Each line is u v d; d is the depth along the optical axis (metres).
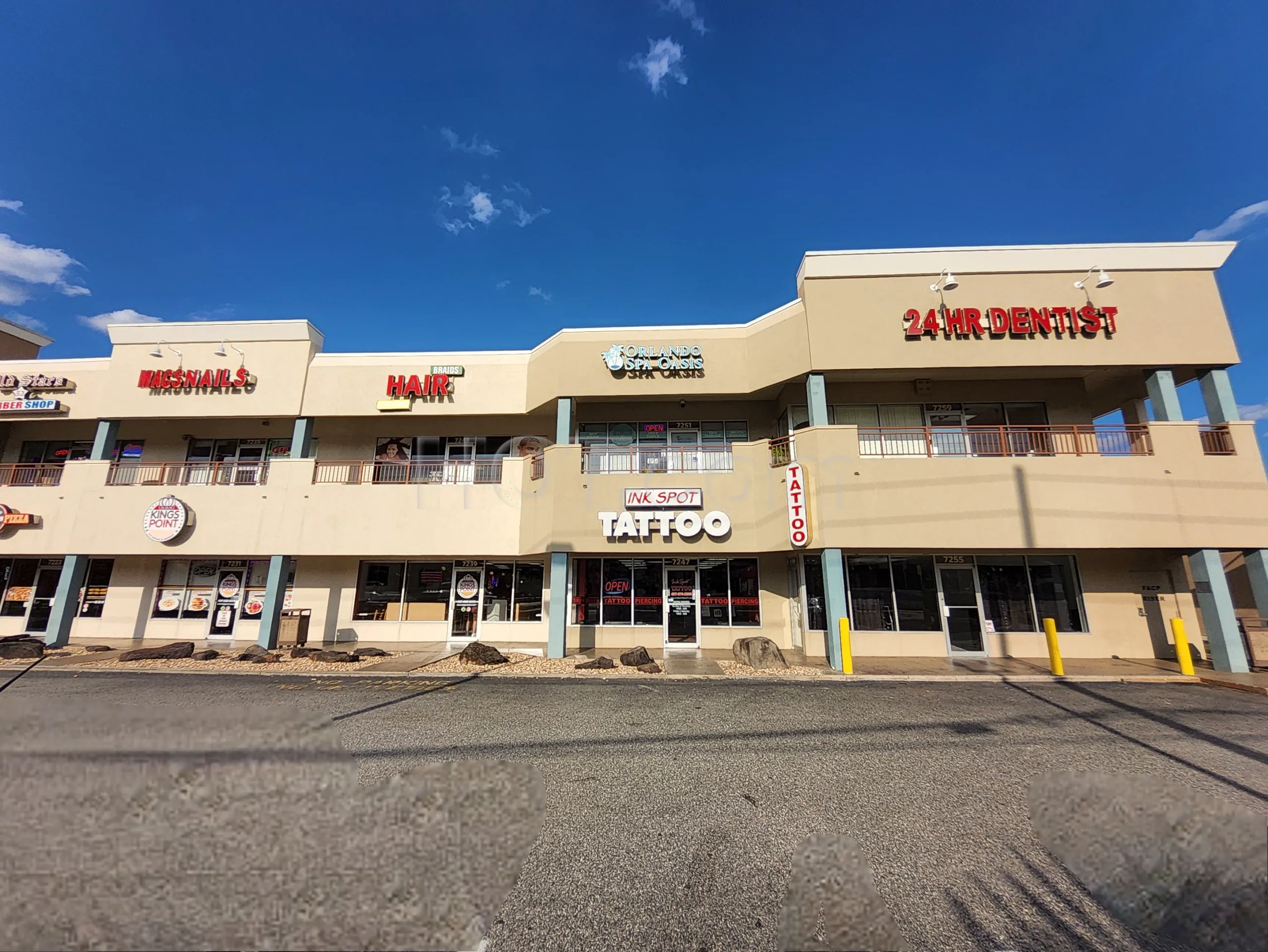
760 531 12.98
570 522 13.34
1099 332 12.03
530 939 2.94
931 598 13.38
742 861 3.79
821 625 13.11
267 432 17.12
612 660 12.28
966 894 3.39
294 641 14.38
